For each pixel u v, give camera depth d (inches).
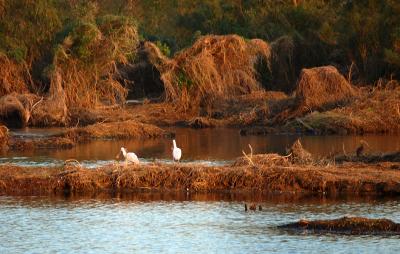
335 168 1482.5
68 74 2738.7
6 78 2878.9
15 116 2630.4
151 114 2719.0
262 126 2546.8
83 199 1368.1
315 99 2564.0
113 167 1477.6
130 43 2856.8
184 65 2728.8
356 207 1288.1
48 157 1830.7
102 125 2303.2
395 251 1053.8
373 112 2397.9
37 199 1371.8
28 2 2974.9
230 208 1296.8
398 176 1419.8
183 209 1295.5
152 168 1441.9
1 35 2947.8
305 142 2111.2
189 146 2048.5
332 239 1111.6
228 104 2716.5
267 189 1402.6
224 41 2736.2
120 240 1134.4
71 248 1099.9
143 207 1309.1
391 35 2928.2
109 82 2819.9
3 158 1812.3
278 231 1158.3
